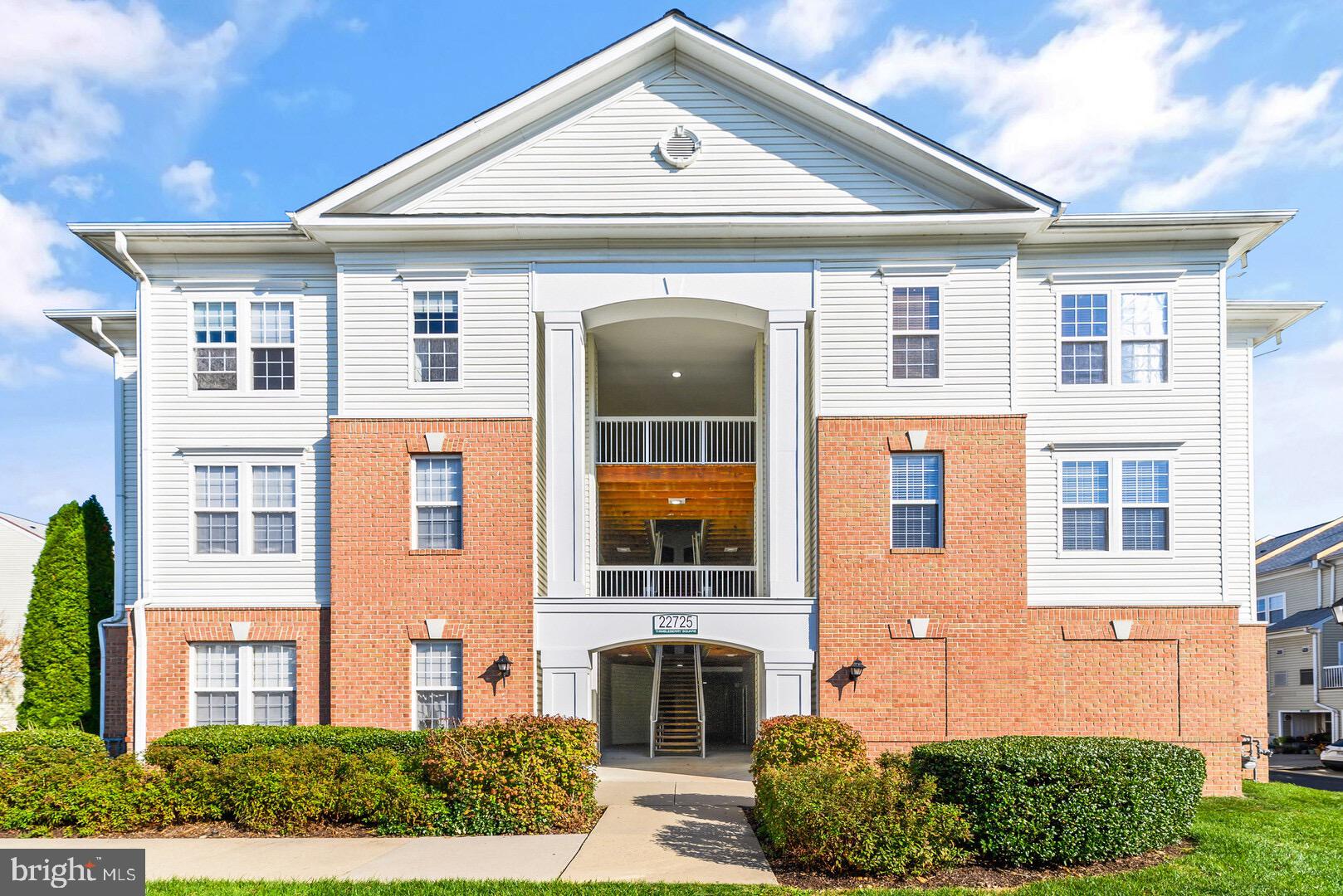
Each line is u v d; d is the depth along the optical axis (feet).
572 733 44.29
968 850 36.50
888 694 54.70
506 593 56.03
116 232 56.75
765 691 55.62
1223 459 56.75
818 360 57.16
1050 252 58.65
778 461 56.80
